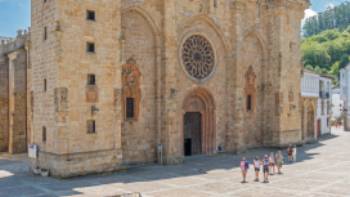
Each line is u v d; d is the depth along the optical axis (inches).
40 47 1311.5
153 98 1599.4
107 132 1318.9
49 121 1252.5
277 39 2123.5
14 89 1898.4
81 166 1245.7
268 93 2146.9
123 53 1444.4
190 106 1800.0
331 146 2293.3
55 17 1211.9
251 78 2065.7
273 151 1998.0
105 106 1316.4
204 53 1824.6
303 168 1476.4
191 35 1761.8
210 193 1033.5
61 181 1173.1
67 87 1218.6
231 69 1914.4
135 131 1531.7
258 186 1131.3
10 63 1971.0
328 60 6501.0
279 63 2112.5
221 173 1358.3
